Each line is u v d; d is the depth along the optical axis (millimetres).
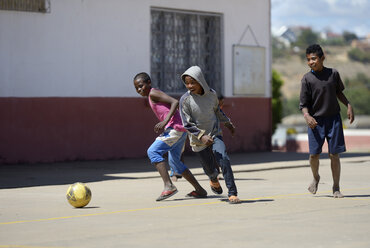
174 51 35844
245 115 38562
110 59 32812
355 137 60625
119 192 18781
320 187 19625
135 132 33719
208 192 18359
